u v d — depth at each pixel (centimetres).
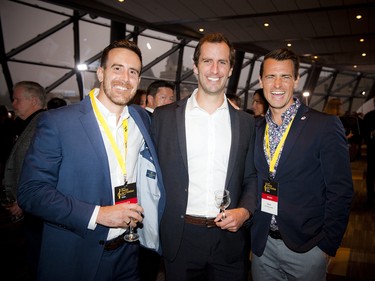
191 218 152
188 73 1048
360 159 866
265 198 152
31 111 230
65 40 711
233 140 157
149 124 168
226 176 155
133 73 137
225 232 156
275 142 155
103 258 139
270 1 595
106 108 141
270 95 150
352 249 319
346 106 1712
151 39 908
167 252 152
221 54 150
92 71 795
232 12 664
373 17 686
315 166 142
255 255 160
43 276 126
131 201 139
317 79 1515
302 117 148
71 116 129
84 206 122
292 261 148
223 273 156
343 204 137
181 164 152
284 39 915
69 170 126
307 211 143
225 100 165
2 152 383
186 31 832
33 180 119
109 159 138
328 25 758
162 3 614
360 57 1209
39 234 181
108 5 630
